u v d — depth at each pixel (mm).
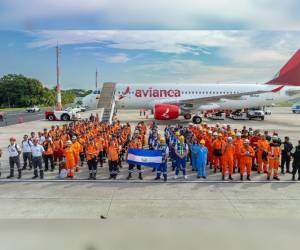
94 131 21000
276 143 14633
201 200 11422
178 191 12641
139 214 9883
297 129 35844
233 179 14789
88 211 10164
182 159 14688
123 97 42594
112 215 9773
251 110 55062
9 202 11109
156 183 13969
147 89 42719
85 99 44625
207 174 15891
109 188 13039
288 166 16125
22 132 33156
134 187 13227
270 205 10875
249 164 14492
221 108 45688
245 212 10125
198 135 19719
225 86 44750
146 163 14594
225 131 17812
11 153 14766
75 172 16156
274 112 83750
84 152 17531
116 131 20141
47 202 11109
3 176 15242
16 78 132625
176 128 21719
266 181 14422
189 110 43312
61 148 16891
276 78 47312
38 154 14711
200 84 44344
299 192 12594
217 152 16000
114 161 14758
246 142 14562
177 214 9898
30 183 13859
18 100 126625
